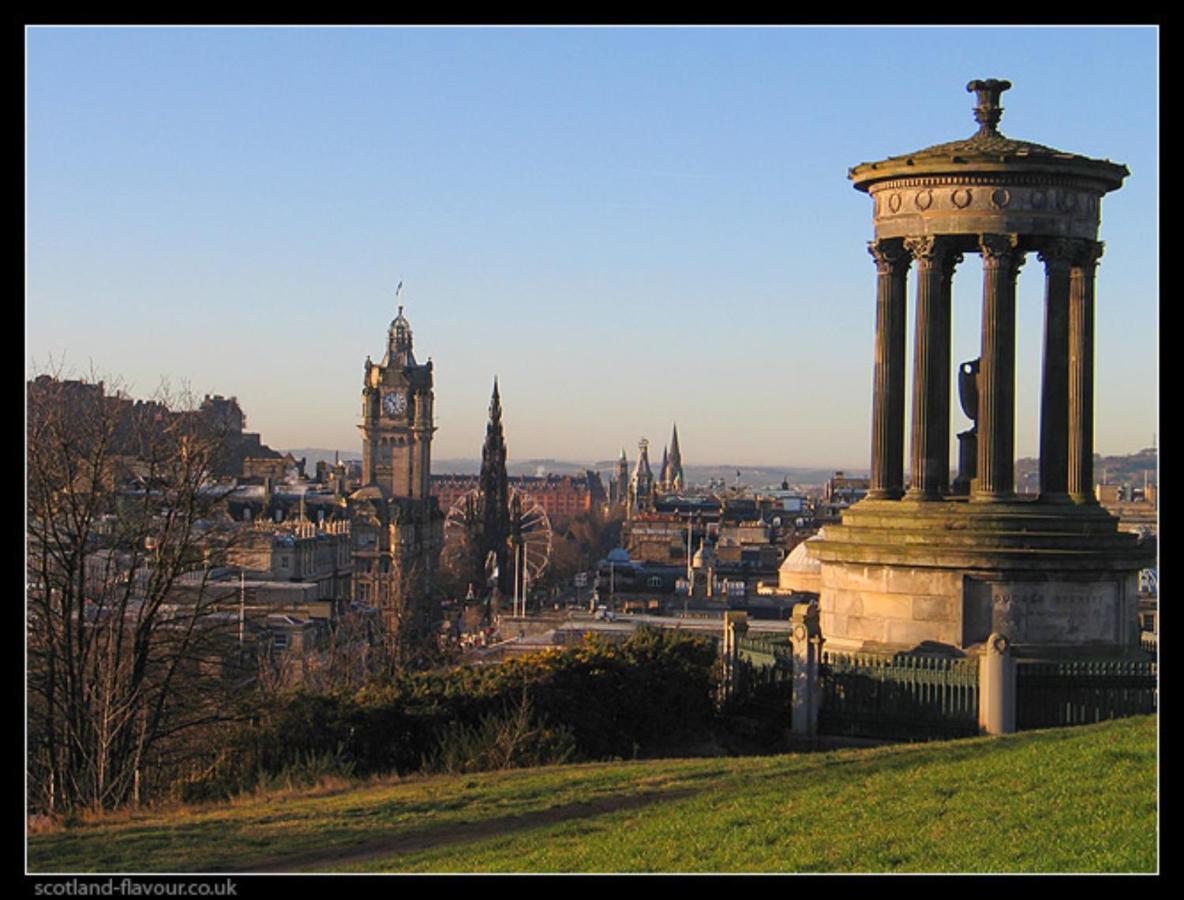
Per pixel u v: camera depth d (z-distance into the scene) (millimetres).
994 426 47219
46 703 55938
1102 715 43625
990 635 45062
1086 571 46250
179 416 61719
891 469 49000
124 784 51219
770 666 47281
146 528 58938
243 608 85875
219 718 53031
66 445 55844
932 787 33312
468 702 46688
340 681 94375
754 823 31859
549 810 35438
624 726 47156
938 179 47312
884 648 47125
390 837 33875
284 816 36844
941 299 47781
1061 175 47156
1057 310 47656
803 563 55188
